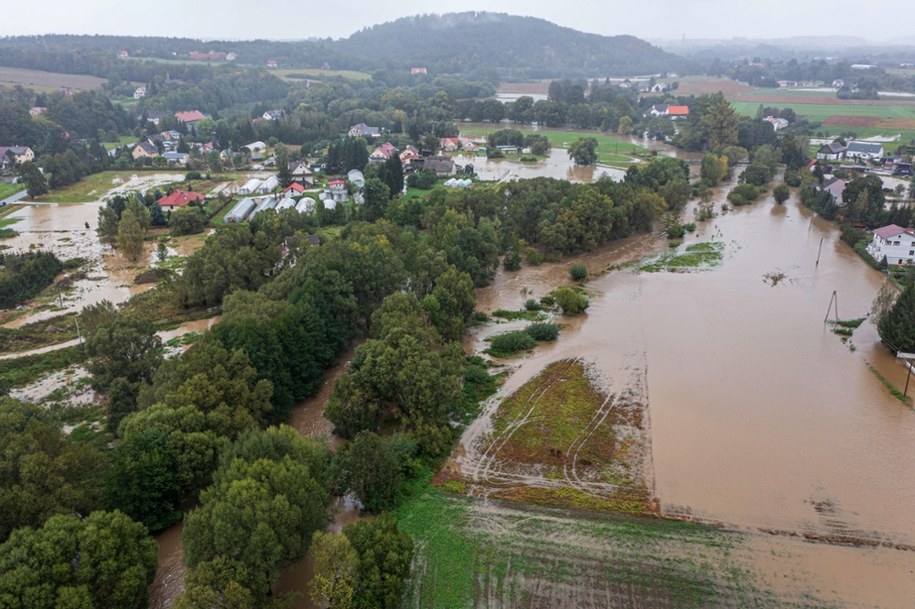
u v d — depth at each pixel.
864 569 46.09
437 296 81.81
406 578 43.03
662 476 56.56
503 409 67.81
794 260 116.50
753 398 69.44
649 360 78.56
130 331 65.44
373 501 51.19
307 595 43.16
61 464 44.16
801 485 55.22
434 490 54.75
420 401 59.69
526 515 51.72
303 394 67.75
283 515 41.44
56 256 118.75
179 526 49.31
